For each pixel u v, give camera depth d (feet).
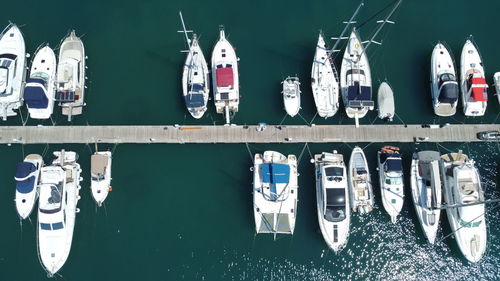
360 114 99.86
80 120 99.55
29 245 94.02
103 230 95.76
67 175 93.97
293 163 96.94
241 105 102.12
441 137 100.99
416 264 96.94
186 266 95.61
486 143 101.30
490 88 104.12
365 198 95.45
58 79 95.96
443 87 98.63
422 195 96.12
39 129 98.12
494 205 98.68
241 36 106.52
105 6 107.24
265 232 94.73
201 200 98.53
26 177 92.17
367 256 96.99
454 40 107.34
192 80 97.71
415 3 109.60
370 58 105.91
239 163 99.86
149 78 103.24
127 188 97.91
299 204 97.60
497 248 97.09
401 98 103.60
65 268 93.56
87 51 103.81
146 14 107.24
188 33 106.22
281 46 106.22
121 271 94.68
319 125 100.83
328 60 102.17
